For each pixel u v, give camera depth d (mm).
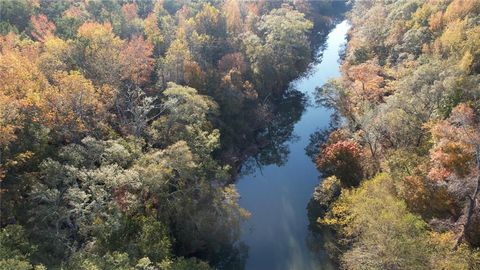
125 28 85938
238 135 83000
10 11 74500
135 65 68875
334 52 136125
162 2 107438
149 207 51312
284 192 72688
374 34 103875
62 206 42719
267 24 108000
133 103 63062
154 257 44750
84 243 42969
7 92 48156
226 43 94625
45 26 73375
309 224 64625
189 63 74312
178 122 63719
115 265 38906
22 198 43781
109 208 43906
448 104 60062
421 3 99625
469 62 64562
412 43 85625
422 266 39188
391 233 41094
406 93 64688
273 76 98562
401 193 49000
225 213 53562
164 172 50875
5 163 42781
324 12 172250
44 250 40250
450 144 45406
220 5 115938
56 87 52344
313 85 113250
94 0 89500
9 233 37375
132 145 53188
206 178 58094
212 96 76875
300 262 57969
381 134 61938
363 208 45031
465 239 42250
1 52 60188
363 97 77938
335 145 64188
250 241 61812
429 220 46625
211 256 57469
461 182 41312
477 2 82062
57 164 43625
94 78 63469
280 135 92812
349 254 47906
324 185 61031
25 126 47000
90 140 48625
